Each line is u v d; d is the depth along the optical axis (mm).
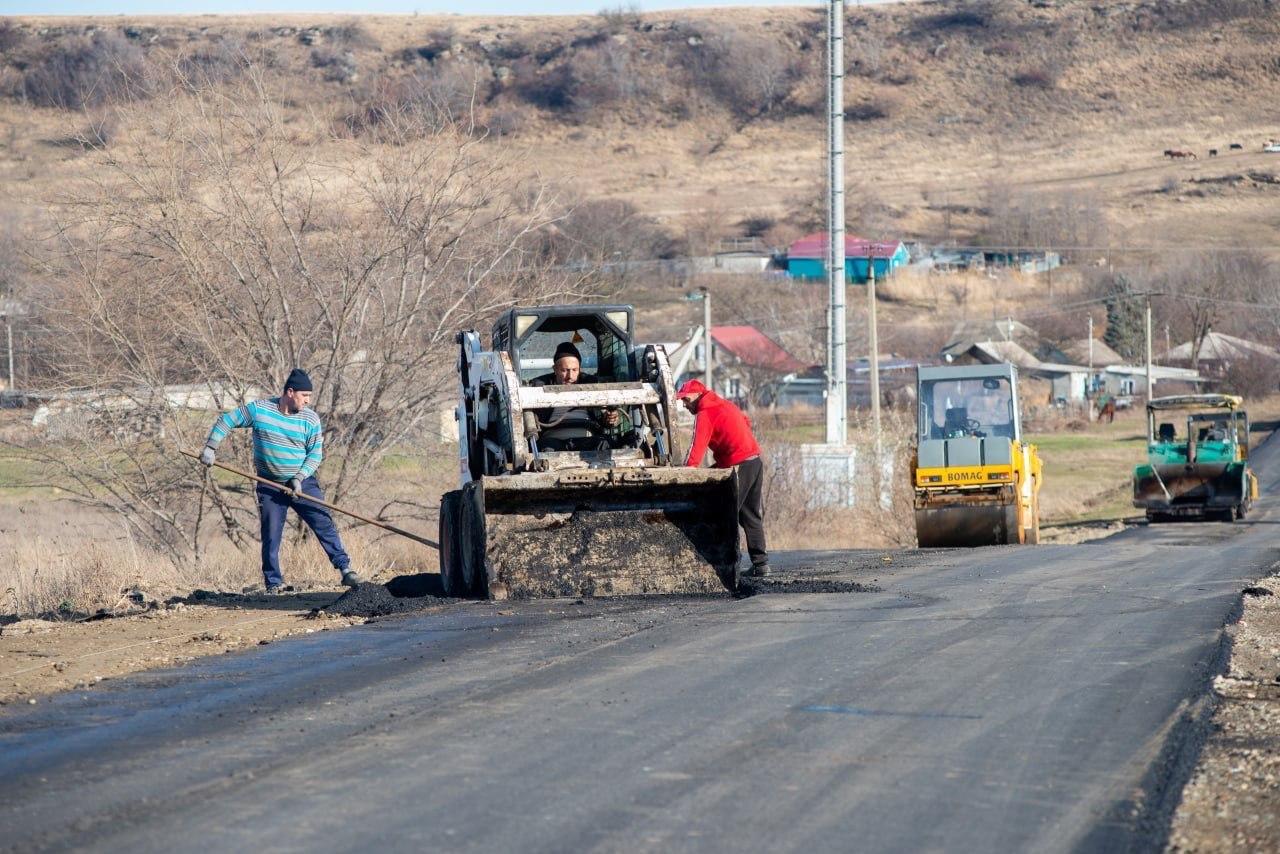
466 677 29828
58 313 63375
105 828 19266
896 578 51906
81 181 63656
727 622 37625
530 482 42938
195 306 64188
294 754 23281
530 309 48625
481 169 68688
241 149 66188
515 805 20281
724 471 43250
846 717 26000
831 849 18562
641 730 24875
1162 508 125312
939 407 88375
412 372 67312
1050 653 33156
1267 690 29141
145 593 52938
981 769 22578
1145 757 23531
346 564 53781
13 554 62812
